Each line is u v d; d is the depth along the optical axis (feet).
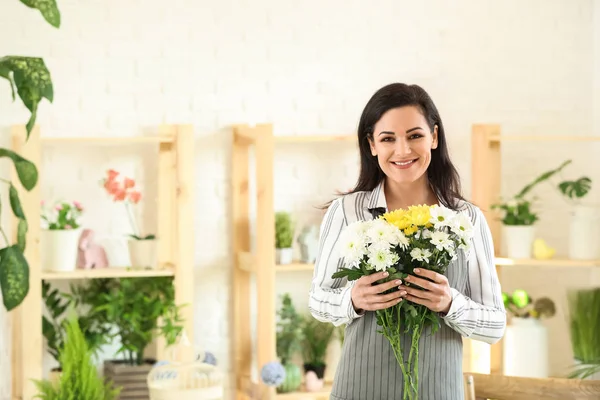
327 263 7.73
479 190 14.26
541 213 15.52
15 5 13.85
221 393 12.41
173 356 12.98
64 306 13.50
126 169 14.21
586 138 13.96
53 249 13.00
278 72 14.74
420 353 7.20
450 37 15.29
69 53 14.03
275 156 14.74
